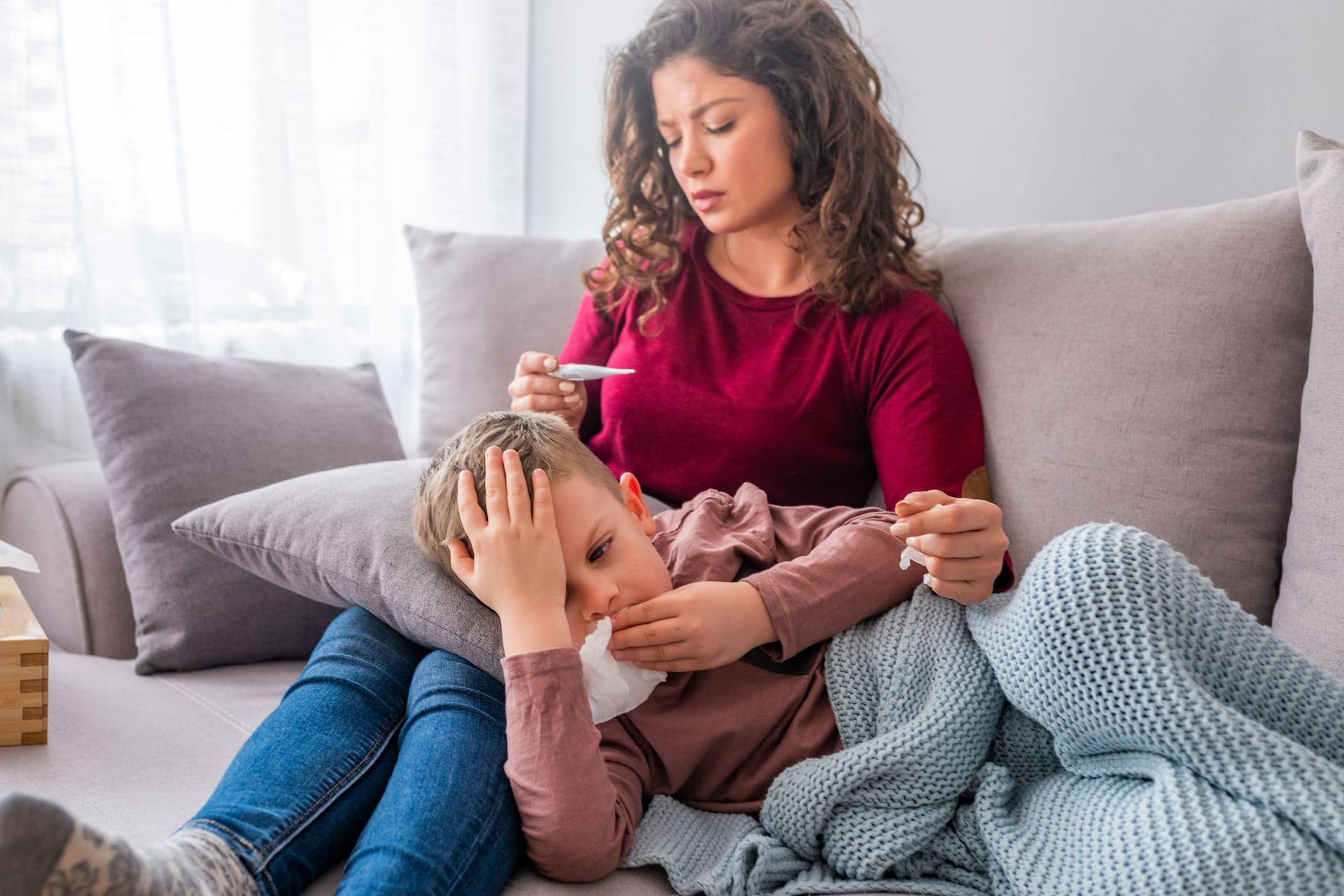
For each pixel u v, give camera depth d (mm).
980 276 1468
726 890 898
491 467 995
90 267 1730
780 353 1435
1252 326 1261
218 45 1866
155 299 1791
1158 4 1635
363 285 2104
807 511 1267
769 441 1411
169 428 1406
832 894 915
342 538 1150
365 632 1111
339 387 1637
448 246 1839
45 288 1677
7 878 602
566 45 2260
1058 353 1352
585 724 907
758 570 1153
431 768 889
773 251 1492
